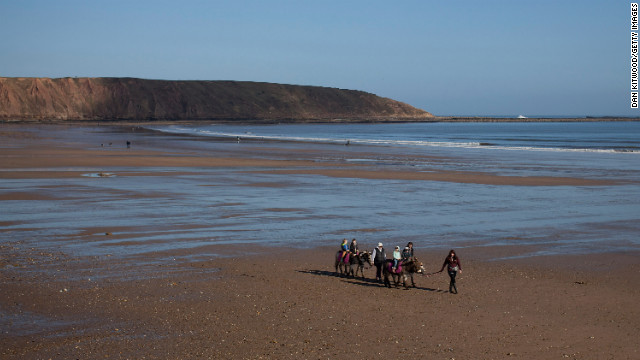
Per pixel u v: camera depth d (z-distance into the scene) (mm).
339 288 18016
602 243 24203
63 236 24672
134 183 43406
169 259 21047
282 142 113250
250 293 17125
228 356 12430
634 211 32156
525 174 52250
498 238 25172
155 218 29109
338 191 40000
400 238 25203
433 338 13695
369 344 13266
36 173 49562
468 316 15320
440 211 32062
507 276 19328
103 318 14672
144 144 100062
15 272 18859
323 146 100375
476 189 41469
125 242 23672
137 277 18547
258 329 14109
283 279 18828
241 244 23734
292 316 15141
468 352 12859
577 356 12695
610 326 14547
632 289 17750
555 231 26672
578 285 18203
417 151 87812
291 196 37375
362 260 19609
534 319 15078
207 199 35656
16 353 12422
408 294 17453
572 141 128125
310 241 24516
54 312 15055
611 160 70062
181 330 13945
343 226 27672
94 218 28891
